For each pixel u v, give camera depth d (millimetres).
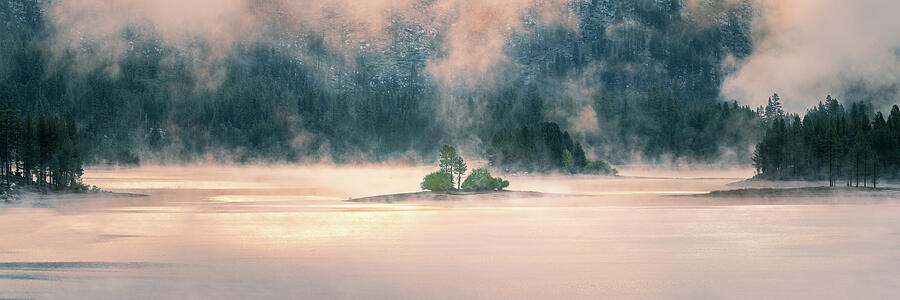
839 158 124938
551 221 64438
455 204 86438
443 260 42188
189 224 61875
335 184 150500
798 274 37406
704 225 60938
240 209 78938
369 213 73188
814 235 53500
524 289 33844
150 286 34406
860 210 77438
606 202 90188
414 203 88188
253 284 34875
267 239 51469
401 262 41312
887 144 132875
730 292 33344
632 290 33750
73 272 37656
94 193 102312
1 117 99750
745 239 51406
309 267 39750
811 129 153750
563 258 42812
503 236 53156
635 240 50906
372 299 31891
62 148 102875
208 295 32500
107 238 51594
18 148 100250
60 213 72562
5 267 39031
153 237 52469
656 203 88438
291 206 83500
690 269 39062
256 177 198250
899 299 31719
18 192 93625
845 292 33156
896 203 88812
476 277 36906
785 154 144000
